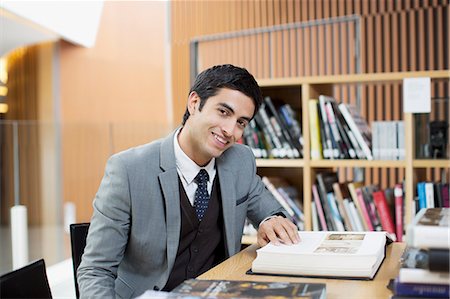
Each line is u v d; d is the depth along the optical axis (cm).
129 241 157
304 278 115
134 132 780
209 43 738
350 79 257
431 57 613
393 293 100
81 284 145
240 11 721
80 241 172
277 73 706
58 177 764
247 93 142
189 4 746
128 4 778
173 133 164
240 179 173
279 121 272
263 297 90
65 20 704
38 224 749
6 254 561
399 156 255
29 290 115
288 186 289
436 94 531
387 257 132
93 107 794
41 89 817
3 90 834
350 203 259
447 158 252
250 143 278
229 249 165
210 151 148
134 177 153
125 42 782
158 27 770
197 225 161
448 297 88
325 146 265
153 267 156
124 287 158
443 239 86
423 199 247
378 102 626
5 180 736
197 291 95
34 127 764
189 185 161
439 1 610
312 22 679
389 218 257
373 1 642
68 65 805
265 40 709
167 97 770
